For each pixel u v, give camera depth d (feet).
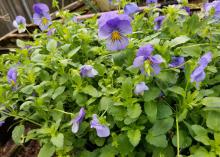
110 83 0.56
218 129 0.46
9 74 0.61
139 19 0.66
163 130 0.48
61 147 0.51
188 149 0.53
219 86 0.54
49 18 0.73
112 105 0.51
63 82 0.58
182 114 0.48
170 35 0.61
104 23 0.53
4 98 0.60
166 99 0.53
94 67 0.58
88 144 0.59
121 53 0.56
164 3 1.06
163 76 0.50
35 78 0.62
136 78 0.50
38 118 0.58
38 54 0.65
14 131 0.57
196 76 0.47
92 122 0.48
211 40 0.57
